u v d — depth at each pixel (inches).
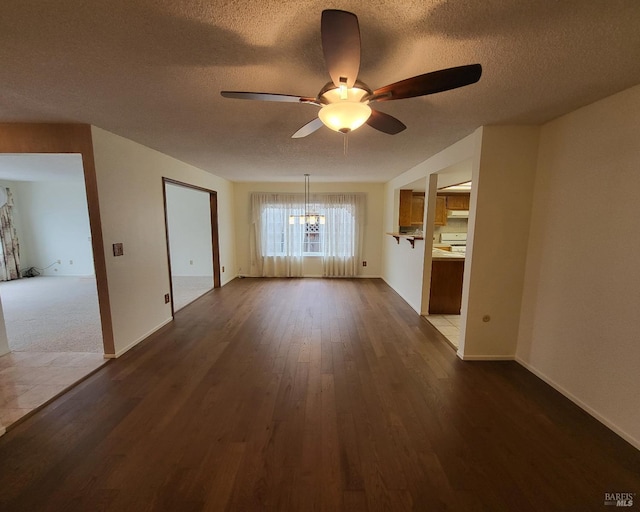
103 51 54.4
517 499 56.3
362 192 250.4
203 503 55.1
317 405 84.2
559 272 91.0
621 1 41.6
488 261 106.2
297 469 62.7
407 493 57.4
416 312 167.9
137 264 124.8
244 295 202.1
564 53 54.9
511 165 100.3
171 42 51.8
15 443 69.2
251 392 90.3
